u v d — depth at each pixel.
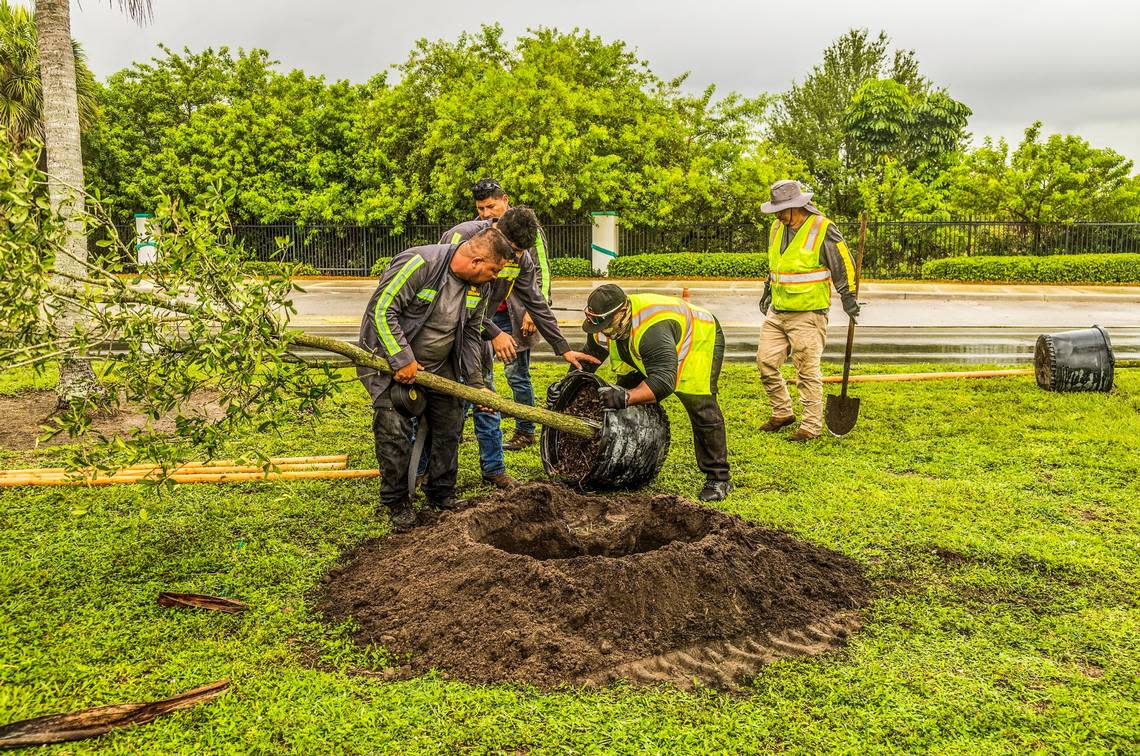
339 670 3.47
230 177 28.25
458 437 5.11
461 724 3.10
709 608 3.91
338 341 4.63
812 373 6.95
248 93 30.70
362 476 5.85
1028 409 8.03
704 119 27.91
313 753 2.93
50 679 3.34
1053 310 18.53
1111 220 28.69
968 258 24.52
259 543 4.72
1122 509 5.39
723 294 21.55
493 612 3.74
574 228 26.20
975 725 3.14
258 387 4.83
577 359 5.90
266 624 3.82
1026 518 5.21
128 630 3.73
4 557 4.49
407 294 4.69
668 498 4.90
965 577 4.39
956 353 12.34
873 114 35.09
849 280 6.89
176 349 4.52
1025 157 27.45
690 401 5.43
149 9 7.27
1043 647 3.71
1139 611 4.04
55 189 7.37
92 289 4.69
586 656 3.53
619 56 28.73
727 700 3.29
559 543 4.75
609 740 3.03
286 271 4.48
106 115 30.61
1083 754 2.97
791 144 39.34
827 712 3.21
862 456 6.57
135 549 4.62
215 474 5.77
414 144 28.31
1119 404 8.16
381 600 4.01
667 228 27.19
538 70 26.41
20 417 7.62
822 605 4.05
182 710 3.16
